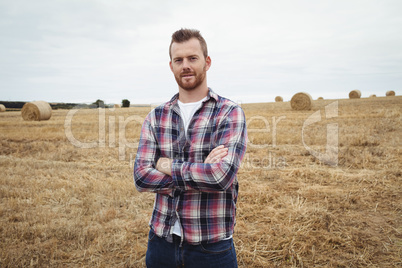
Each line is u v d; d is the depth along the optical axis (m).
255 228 3.60
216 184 1.41
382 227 3.49
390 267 2.75
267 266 2.87
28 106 19.89
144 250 3.16
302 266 2.82
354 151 7.23
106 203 4.52
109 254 3.14
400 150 7.12
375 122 11.77
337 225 3.55
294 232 3.37
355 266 2.79
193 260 1.47
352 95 38.25
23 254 3.07
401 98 31.86
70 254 3.12
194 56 1.53
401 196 4.35
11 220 3.93
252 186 5.05
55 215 4.05
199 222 1.46
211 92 1.59
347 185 4.95
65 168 6.73
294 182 5.29
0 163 7.28
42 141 10.62
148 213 4.15
